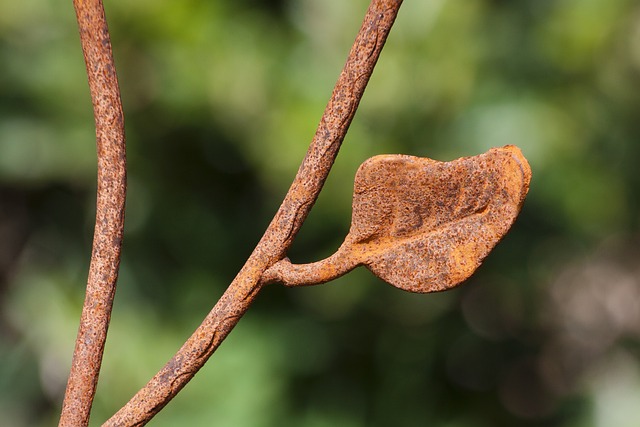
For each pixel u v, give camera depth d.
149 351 1.76
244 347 1.82
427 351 1.98
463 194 0.59
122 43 1.58
